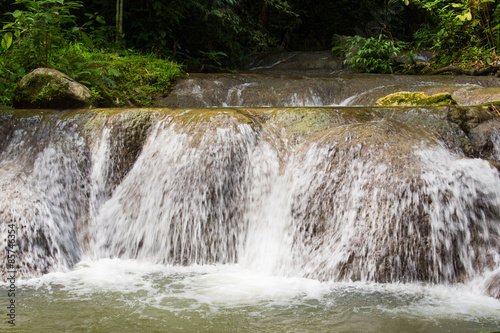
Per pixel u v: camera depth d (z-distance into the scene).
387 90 7.25
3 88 6.39
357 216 3.92
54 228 4.40
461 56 9.66
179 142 4.75
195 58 12.29
